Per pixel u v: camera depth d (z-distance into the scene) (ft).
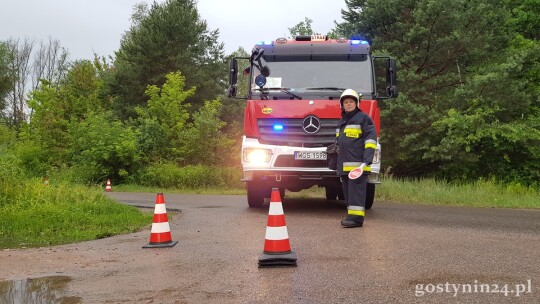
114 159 84.17
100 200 37.32
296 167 29.96
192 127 93.71
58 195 35.24
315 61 32.48
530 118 64.13
